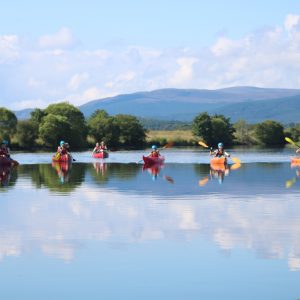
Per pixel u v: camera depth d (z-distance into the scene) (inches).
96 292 706.8
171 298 687.1
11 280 748.0
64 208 1286.9
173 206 1310.3
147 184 1828.2
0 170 2529.5
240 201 1393.9
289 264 804.0
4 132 6008.9
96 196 1503.4
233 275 761.6
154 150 3115.2
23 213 1218.0
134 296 694.5
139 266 803.4
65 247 903.7
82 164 3041.3
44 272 778.2
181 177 2108.8
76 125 6604.3
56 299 687.1
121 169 2588.6
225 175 2202.3
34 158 3823.8
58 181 1945.1
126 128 7086.6
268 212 1218.0
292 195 1512.1
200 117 7815.0
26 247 903.7
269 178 2049.7
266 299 679.7
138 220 1128.8
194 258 839.1
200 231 1015.0
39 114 6722.4
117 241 942.4
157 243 927.7
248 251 874.1
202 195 1520.7
